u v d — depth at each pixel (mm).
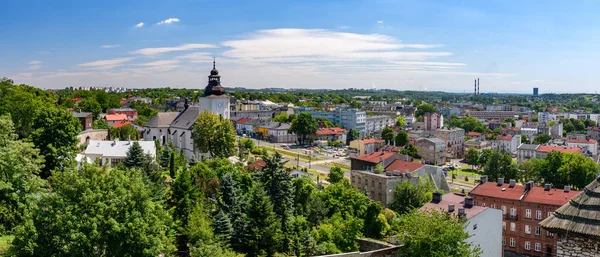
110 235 45438
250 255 64562
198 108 165000
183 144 156750
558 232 31562
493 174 172875
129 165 100812
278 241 65812
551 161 160625
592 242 30281
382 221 86250
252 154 184625
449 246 54906
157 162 120062
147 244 46406
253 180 91750
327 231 75250
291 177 87312
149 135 166500
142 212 47875
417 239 54406
